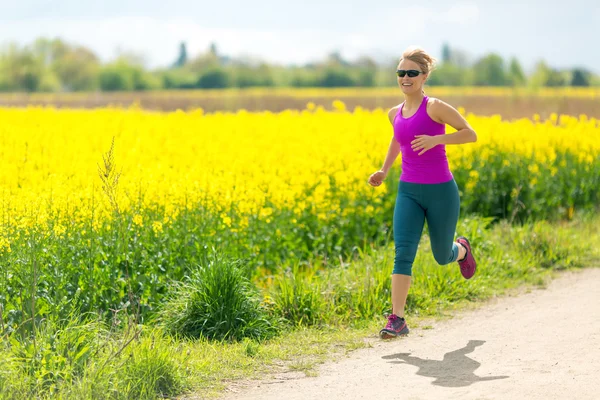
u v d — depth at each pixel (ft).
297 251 44.37
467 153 63.62
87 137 71.36
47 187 42.01
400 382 25.29
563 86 309.22
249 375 26.84
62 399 22.58
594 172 64.90
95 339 26.76
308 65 469.57
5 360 23.82
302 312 34.50
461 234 46.01
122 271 34.50
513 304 37.60
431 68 30.37
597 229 56.54
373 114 90.53
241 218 41.93
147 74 476.54
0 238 32.24
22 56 446.19
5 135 69.00
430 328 33.50
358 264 41.78
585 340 29.68
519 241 47.70
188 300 32.42
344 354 29.55
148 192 40.75
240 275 33.50
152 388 24.21
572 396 22.82
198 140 67.21
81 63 472.03
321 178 51.31
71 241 34.30
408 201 30.78
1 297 30.63
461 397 23.18
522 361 27.22
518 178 60.75
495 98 239.50
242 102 226.99
